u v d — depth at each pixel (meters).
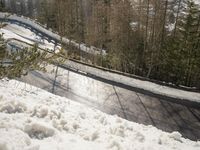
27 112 7.71
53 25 81.75
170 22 56.47
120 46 53.06
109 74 38.31
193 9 45.75
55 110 8.47
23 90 13.34
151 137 8.31
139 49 52.47
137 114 26.66
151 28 51.75
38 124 6.32
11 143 5.06
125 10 54.06
